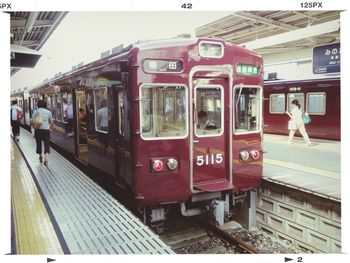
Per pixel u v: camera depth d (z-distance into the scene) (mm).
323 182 5770
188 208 5574
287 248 5414
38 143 7590
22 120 19797
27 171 6859
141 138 4582
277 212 5961
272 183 5996
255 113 5570
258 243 5586
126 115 4762
